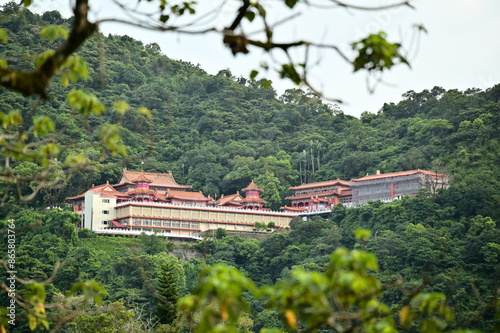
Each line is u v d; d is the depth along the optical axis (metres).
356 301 17.45
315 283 16.92
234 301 16.80
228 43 19.03
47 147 23.62
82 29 18.47
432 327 19.03
